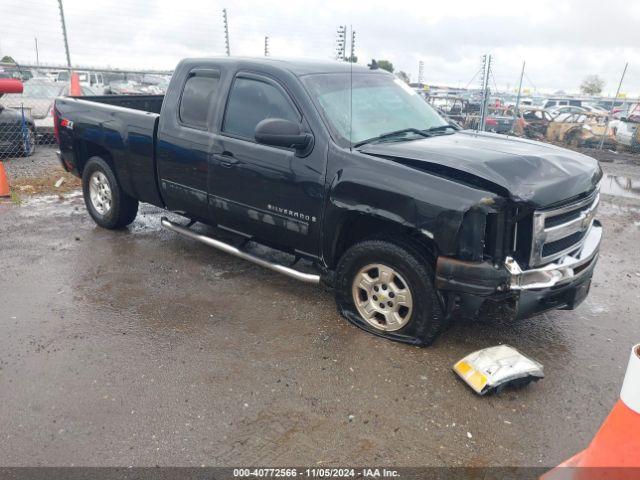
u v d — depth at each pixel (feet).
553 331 13.78
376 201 12.03
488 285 11.07
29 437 9.55
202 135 15.67
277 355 12.28
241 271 17.11
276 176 13.91
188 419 10.07
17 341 12.69
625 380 7.04
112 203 19.90
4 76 46.70
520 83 48.93
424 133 14.43
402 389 11.10
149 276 16.60
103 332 13.19
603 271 18.07
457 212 10.97
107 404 10.46
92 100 21.81
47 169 31.81
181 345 12.66
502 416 10.34
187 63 16.70
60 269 17.01
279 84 14.24
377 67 17.29
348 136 13.24
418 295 12.09
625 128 47.83
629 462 6.87
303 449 9.37
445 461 9.17
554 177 11.62
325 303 14.97
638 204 27.35
